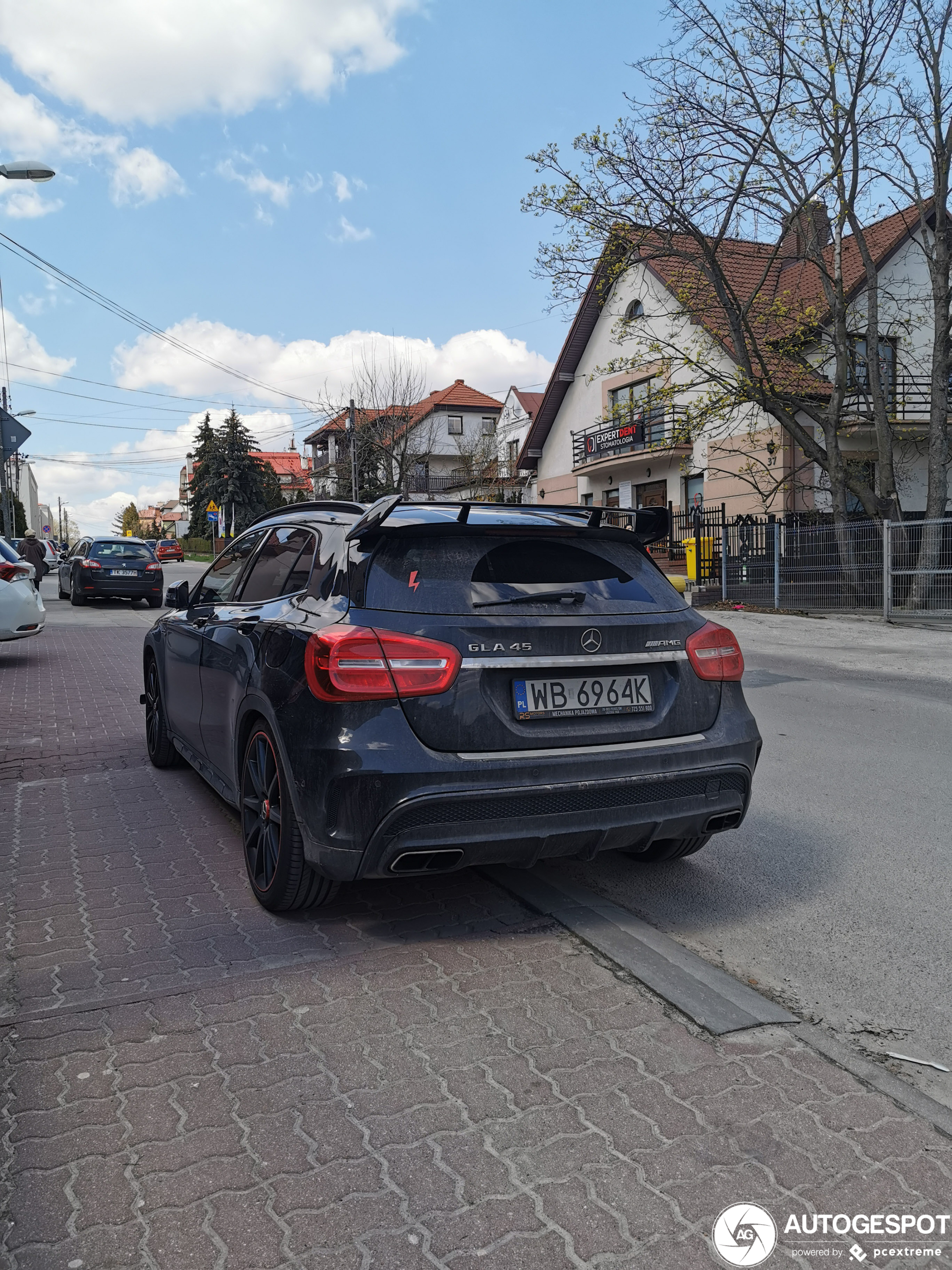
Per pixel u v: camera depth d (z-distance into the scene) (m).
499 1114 2.22
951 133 17.02
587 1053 2.49
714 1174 2.02
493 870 3.92
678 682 3.29
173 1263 1.76
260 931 3.28
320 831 2.92
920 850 4.36
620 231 16.86
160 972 2.95
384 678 2.86
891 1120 2.21
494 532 3.23
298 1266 1.76
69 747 6.44
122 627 15.95
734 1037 2.58
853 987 2.98
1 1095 2.29
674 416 26.48
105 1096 2.29
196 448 78.44
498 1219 1.88
